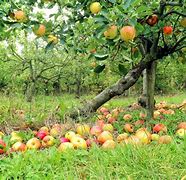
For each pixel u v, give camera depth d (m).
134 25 1.48
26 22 1.73
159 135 1.89
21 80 5.41
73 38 2.10
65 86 7.70
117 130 2.22
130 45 2.09
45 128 2.08
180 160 1.47
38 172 1.42
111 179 1.34
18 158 1.52
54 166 1.49
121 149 1.55
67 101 4.66
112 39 1.66
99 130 1.97
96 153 1.55
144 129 1.85
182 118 2.59
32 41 5.46
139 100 3.32
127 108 3.74
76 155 1.59
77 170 1.41
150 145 1.71
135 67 2.44
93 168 1.41
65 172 1.39
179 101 5.95
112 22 1.51
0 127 2.32
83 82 7.76
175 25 2.23
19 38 5.48
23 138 1.92
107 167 1.41
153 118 2.55
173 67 7.68
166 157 1.49
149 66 2.61
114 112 2.82
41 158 1.54
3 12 1.74
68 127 2.07
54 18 1.92
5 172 1.43
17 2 1.94
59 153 1.60
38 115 2.43
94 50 1.98
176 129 2.10
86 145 1.78
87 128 2.03
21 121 2.39
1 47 5.56
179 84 8.89
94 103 2.55
